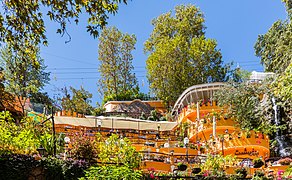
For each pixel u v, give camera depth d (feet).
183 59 116.88
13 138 41.09
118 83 129.08
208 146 69.62
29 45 26.84
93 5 24.81
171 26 132.26
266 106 74.18
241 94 76.69
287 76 49.47
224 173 45.60
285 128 71.87
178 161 55.57
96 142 44.27
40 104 94.02
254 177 45.39
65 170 38.34
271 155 72.59
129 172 35.45
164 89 116.78
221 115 76.59
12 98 56.75
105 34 130.31
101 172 34.63
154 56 117.70
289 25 69.26
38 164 37.73
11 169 36.06
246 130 69.51
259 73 94.68
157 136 79.87
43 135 45.93
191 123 81.76
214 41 121.49
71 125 77.87
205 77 117.29
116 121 83.35
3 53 66.59
